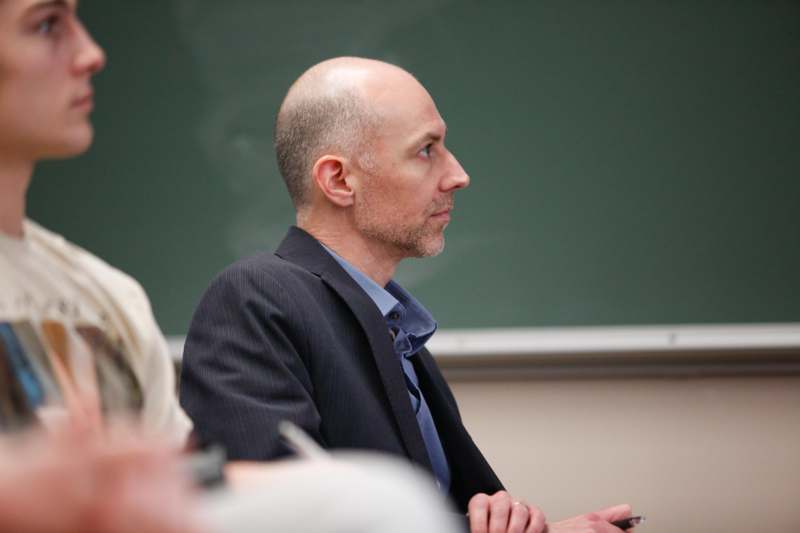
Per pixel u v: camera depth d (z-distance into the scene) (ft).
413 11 28.66
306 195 15.75
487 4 28.66
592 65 28.58
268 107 28.71
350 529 5.09
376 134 15.34
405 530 5.10
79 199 28.86
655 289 28.43
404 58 28.76
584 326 28.43
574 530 15.23
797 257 28.19
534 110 28.66
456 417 16.57
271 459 13.12
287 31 28.73
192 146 28.76
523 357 28.40
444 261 28.73
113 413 7.85
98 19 28.89
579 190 28.58
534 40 28.66
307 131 15.61
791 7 28.37
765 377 28.43
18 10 7.27
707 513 28.40
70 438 4.28
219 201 28.73
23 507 4.09
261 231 28.68
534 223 28.63
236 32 28.73
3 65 7.26
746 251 28.35
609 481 28.50
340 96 15.46
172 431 8.56
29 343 7.43
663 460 28.43
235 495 5.61
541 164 28.63
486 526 14.46
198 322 14.47
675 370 28.43
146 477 4.35
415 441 14.38
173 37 28.78
